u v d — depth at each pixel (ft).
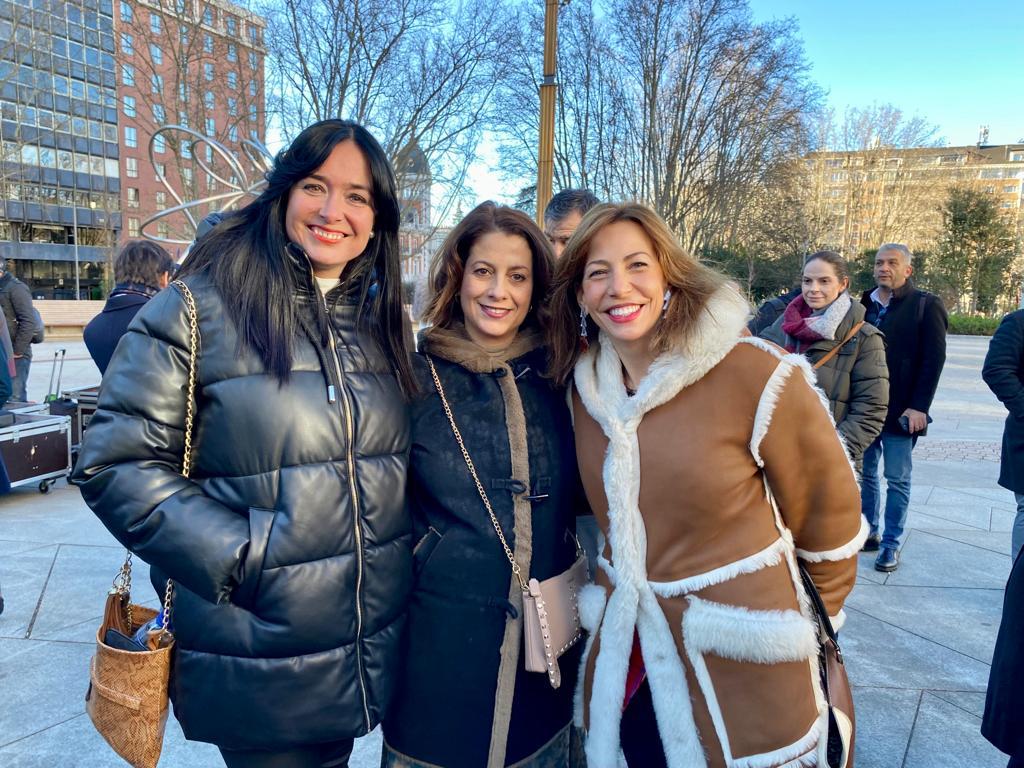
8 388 12.53
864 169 142.41
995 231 122.11
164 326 4.09
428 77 57.62
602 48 74.64
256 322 4.16
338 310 4.67
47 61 80.64
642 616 4.74
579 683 5.24
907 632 10.43
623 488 4.72
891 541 12.97
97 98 103.19
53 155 128.26
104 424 3.96
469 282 5.21
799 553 4.88
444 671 4.87
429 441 5.03
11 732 7.54
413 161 56.85
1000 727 6.29
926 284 121.60
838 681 4.70
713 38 72.54
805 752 4.34
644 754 5.02
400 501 4.58
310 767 4.51
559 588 5.10
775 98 75.56
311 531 4.08
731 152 79.66
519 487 4.96
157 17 61.26
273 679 4.06
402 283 5.02
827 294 11.19
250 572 3.94
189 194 56.80
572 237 4.90
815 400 4.43
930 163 143.33
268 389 4.10
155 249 12.12
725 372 4.48
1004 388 10.18
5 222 125.80
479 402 5.15
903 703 8.48
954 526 15.75
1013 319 10.38
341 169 4.47
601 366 5.06
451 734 4.86
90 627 10.03
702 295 4.57
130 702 4.15
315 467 4.17
